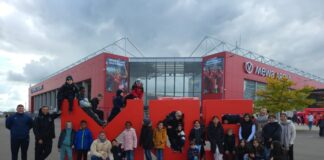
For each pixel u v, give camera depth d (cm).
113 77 5531
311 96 5678
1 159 1379
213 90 5319
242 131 1247
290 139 1199
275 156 1137
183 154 1266
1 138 2330
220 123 1255
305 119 5050
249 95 5650
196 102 1295
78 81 6594
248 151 1202
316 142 2362
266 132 1199
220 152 1230
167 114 1282
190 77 5700
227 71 5219
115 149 1213
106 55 5494
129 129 1220
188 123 1285
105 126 1256
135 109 1273
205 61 5519
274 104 3631
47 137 1159
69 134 1199
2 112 9156
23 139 1127
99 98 1458
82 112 1248
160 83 5772
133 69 5816
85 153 1220
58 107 1245
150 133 1225
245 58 5569
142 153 1254
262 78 5897
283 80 3691
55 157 1468
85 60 6331
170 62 5747
